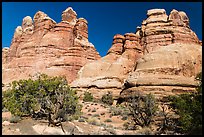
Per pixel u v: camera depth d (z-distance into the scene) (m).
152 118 24.53
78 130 19.05
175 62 46.56
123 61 64.38
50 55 79.88
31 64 78.56
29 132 16.44
